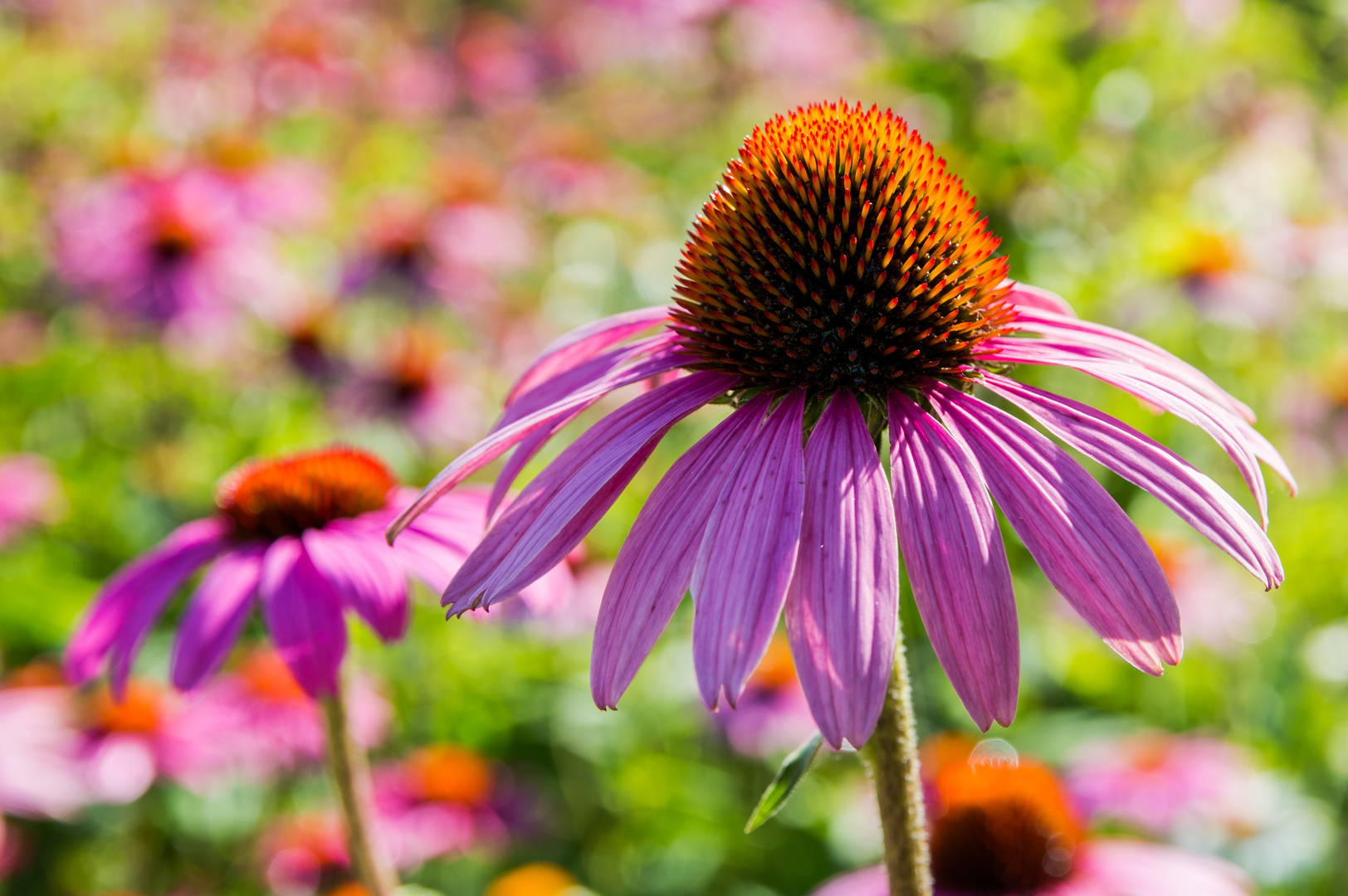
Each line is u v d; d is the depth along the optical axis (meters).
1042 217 5.43
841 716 1.30
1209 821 3.91
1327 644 4.75
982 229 1.84
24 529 5.43
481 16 11.44
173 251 6.17
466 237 7.05
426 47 10.87
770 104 7.84
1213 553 5.16
